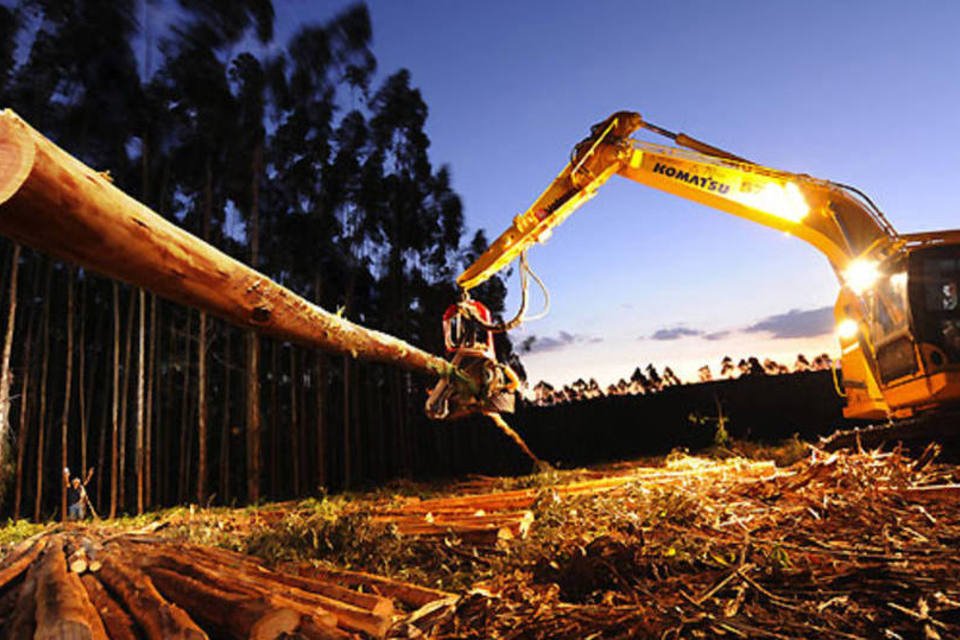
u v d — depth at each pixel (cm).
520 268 502
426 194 2572
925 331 760
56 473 1628
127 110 1530
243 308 162
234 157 1764
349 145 2197
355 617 284
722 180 863
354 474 2348
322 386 2036
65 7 1423
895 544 399
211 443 2028
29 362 1586
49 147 110
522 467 2650
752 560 390
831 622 290
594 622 314
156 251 132
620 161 809
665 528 496
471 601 348
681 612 305
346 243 2214
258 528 727
